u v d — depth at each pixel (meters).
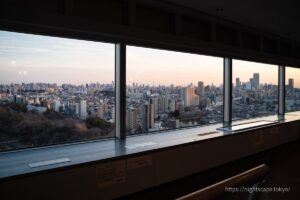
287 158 4.75
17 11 2.17
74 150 2.68
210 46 3.98
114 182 2.60
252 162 4.42
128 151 2.74
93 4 2.77
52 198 2.17
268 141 5.07
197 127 4.25
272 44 5.65
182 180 3.41
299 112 6.95
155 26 3.37
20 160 2.31
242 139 4.33
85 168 2.37
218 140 3.81
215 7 3.41
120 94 3.14
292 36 5.56
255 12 3.66
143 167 2.83
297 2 3.22
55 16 2.38
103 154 2.60
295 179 3.70
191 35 3.85
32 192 2.06
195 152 3.45
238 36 4.60
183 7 3.37
